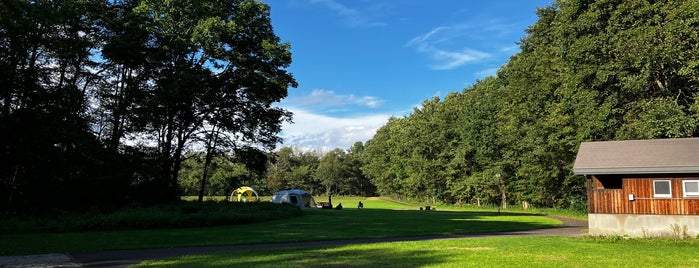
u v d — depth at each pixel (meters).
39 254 15.48
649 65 26.78
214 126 38.44
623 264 11.09
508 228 25.77
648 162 20.09
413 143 84.31
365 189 144.75
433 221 30.66
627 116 30.00
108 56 34.59
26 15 28.95
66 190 30.50
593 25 31.53
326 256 13.30
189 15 36.91
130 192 32.97
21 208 27.59
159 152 36.62
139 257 14.63
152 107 32.88
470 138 62.97
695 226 19.31
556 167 43.19
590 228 21.38
